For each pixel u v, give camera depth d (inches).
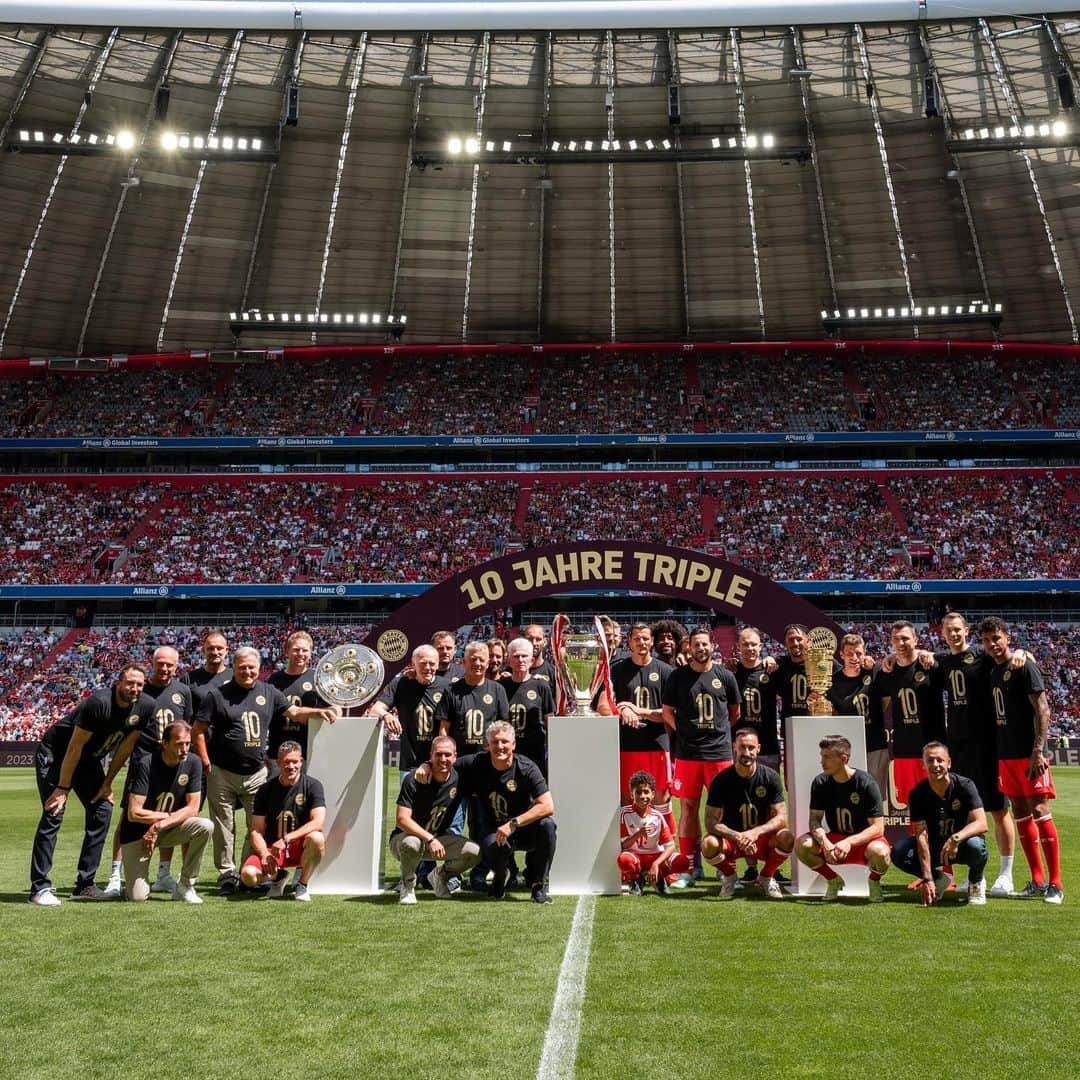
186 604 1560.0
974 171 1312.7
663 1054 145.3
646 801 292.8
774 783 286.2
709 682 318.3
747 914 255.0
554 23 1119.0
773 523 1552.7
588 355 1776.6
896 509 1565.0
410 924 241.3
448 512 1595.7
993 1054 145.5
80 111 1230.9
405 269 1515.7
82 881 282.7
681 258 1494.8
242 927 238.1
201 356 1734.7
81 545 1541.6
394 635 542.6
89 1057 144.9
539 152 1251.8
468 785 291.0
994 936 226.8
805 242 1453.0
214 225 1416.1
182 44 1158.3
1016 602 1513.3
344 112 1261.1
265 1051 147.0
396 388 1731.1
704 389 1715.1
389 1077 136.5
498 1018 162.9
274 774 315.9
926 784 281.0
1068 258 1453.0
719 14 1104.8
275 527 1574.8
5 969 196.2
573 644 323.0
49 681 1393.9
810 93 1222.9
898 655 327.3
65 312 1567.4
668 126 1282.0
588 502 1606.8
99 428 1648.6
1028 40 1106.1
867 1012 165.9
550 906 267.3
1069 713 1302.9
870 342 1745.8
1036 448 1644.9
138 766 282.5
